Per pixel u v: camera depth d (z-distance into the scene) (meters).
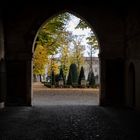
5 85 23.55
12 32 23.64
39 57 39.50
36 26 23.70
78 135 12.62
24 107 22.66
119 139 11.93
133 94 22.66
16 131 13.48
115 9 23.75
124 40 23.83
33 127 14.47
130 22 22.33
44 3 23.56
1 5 22.50
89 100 28.66
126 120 16.75
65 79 50.50
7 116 18.06
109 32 23.92
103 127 14.55
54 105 24.08
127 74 23.09
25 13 23.62
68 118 17.33
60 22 33.22
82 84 44.53
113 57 23.91
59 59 53.34
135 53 21.09
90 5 23.75
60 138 12.02
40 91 37.56
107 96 23.92
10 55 23.64
